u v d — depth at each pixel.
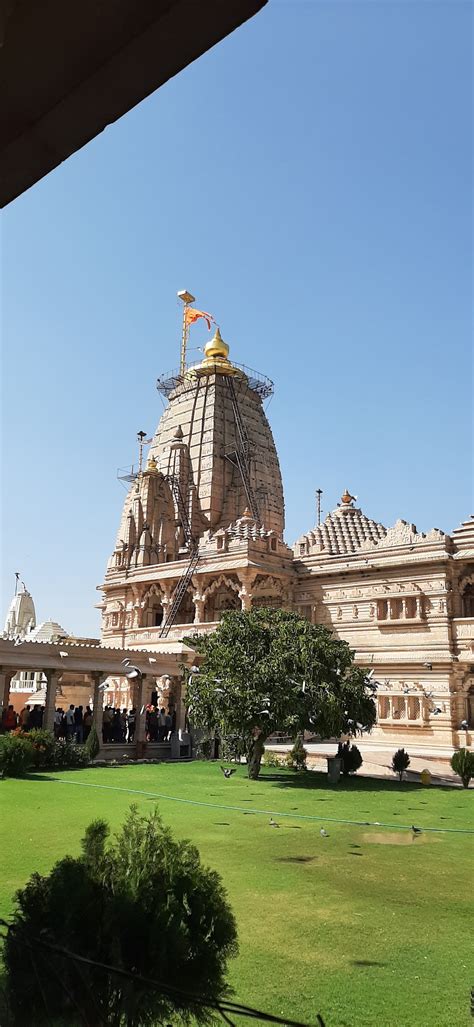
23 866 13.74
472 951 10.09
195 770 33.53
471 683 46.59
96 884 7.13
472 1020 7.89
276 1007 8.14
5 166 5.10
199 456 71.44
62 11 3.97
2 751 27.58
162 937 6.59
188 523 68.19
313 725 30.70
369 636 51.78
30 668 35.25
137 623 63.03
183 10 3.96
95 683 38.22
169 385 79.75
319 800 24.61
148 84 4.50
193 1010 6.70
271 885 13.33
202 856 15.52
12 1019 6.53
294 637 31.86
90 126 4.84
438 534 49.47
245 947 10.10
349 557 54.16
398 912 11.84
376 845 17.03
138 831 7.91
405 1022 7.84
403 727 47.62
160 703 57.09
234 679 30.56
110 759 37.06
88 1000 6.35
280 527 73.62
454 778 33.81
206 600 59.41
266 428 77.25
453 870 14.67
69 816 19.17
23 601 88.62
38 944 6.39
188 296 90.00
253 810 21.83
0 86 4.52
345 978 9.04
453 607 48.75
